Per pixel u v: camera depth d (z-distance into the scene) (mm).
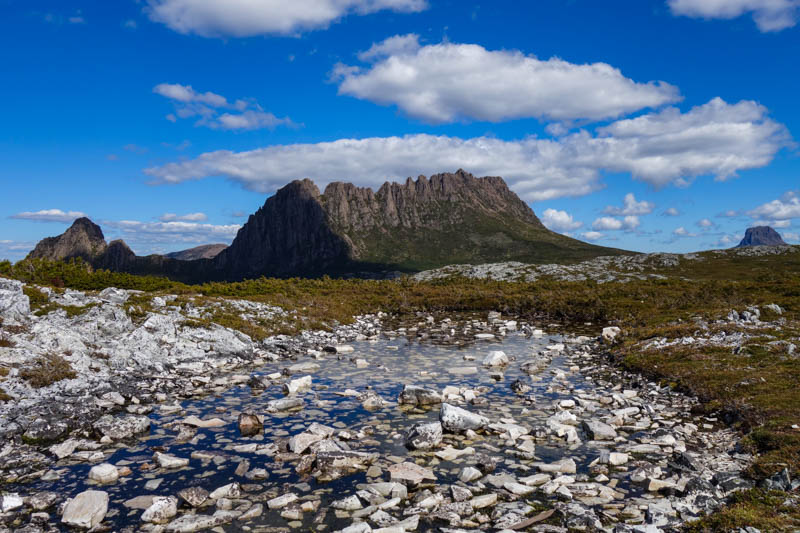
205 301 36250
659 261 129500
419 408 16609
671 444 12500
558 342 32125
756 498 8539
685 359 20656
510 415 15672
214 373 22797
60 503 9602
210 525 8719
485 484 10492
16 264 47031
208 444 13148
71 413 15148
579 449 12570
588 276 105125
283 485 10523
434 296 62781
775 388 15031
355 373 22438
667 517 8391
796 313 30078
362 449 12672
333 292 63375
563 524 8531
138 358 22656
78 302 28297
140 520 8992
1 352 18375
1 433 13125
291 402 16734
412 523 8578
